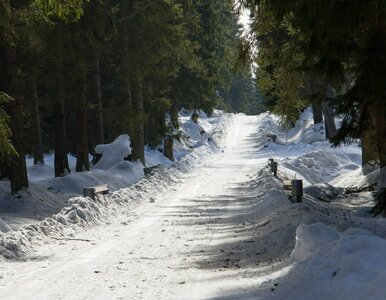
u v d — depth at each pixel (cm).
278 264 1129
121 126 4678
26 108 4400
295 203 1994
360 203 2269
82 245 1532
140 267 1188
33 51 2702
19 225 1898
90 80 4422
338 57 1518
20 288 1005
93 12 3164
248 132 9625
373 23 1445
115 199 2392
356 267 790
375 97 1444
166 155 6369
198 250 1413
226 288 953
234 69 2306
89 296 930
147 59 4006
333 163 4644
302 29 1465
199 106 6353
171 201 2692
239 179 3831
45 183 3231
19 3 2439
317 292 802
